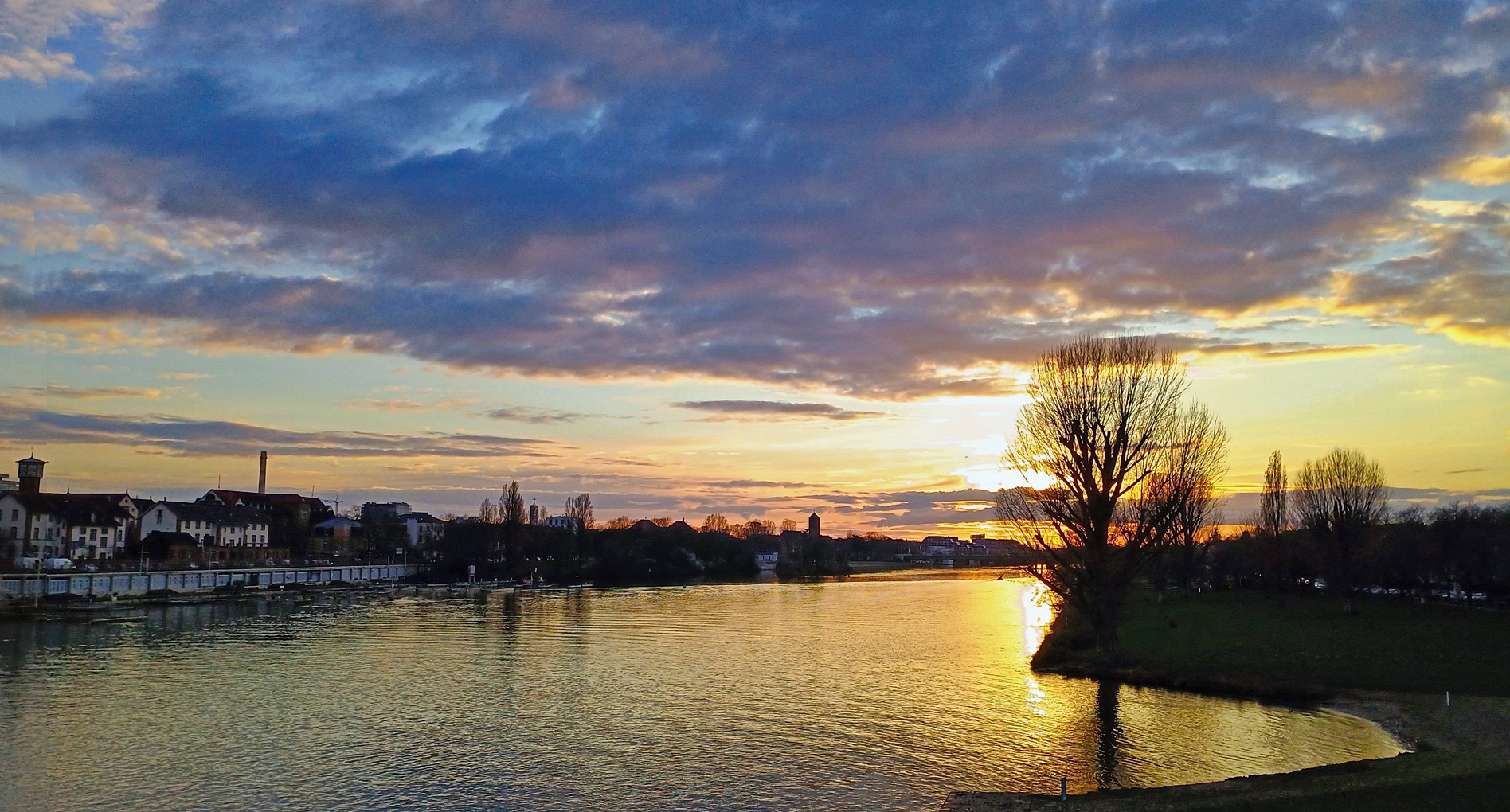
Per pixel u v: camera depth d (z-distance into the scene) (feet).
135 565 546.26
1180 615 348.79
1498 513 444.14
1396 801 104.06
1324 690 191.83
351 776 139.74
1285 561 421.59
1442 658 220.23
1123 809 112.57
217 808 124.77
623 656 276.00
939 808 123.44
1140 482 227.40
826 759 149.38
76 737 163.02
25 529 564.30
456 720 179.42
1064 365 232.94
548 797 130.21
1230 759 146.30
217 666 250.16
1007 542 247.91
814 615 442.91
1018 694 204.74
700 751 154.92
